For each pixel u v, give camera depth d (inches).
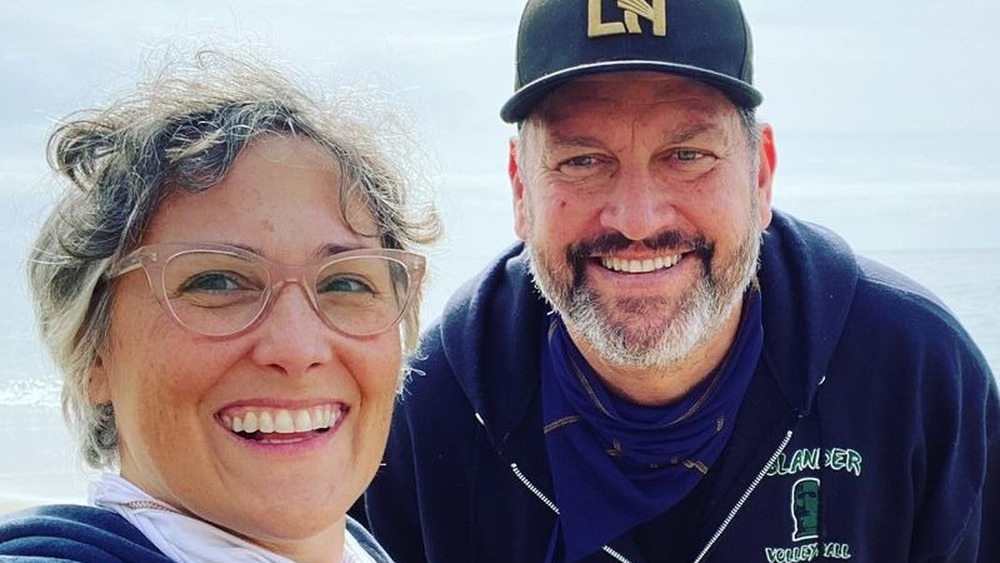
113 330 23.5
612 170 33.8
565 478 35.3
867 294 36.1
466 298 38.6
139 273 23.1
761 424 34.7
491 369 36.8
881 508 35.8
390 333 24.9
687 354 33.7
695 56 33.0
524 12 34.9
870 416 35.1
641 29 32.9
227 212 23.3
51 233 24.1
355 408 24.7
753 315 34.9
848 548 35.4
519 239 38.2
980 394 36.3
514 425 36.2
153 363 23.0
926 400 35.5
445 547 37.5
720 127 33.5
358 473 24.9
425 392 37.4
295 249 23.5
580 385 34.8
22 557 21.2
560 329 35.6
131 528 23.0
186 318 22.9
